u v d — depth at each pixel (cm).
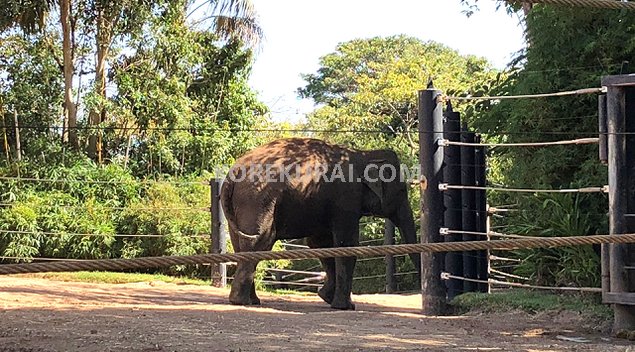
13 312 796
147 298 985
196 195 1653
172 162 1891
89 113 1886
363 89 3128
